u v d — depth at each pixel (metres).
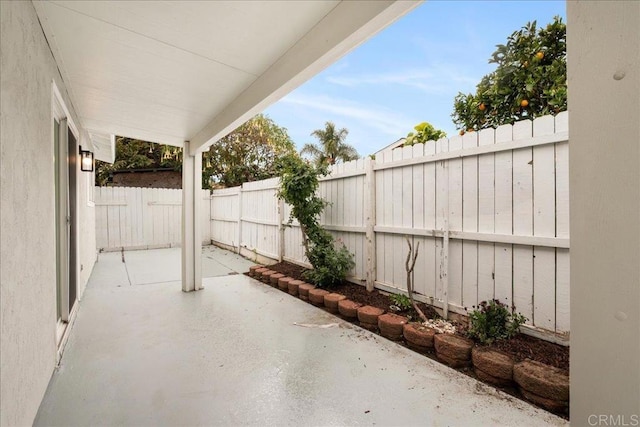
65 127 3.09
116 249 8.95
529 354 2.30
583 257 0.78
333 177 4.70
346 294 4.04
